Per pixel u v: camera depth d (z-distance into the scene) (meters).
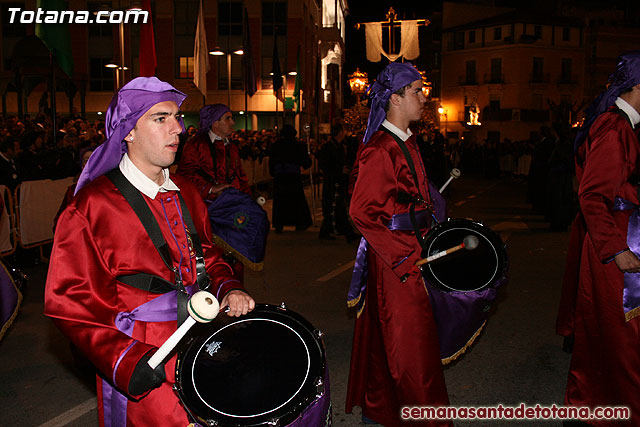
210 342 2.31
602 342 3.36
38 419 4.02
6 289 3.96
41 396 4.37
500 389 4.39
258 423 2.02
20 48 18.77
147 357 2.13
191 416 2.13
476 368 4.78
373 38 25.48
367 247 3.54
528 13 59.72
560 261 8.90
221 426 2.03
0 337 3.97
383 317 3.39
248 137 21.36
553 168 11.94
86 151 8.30
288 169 11.52
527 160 27.34
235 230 5.19
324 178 10.62
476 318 3.43
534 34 58.47
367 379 3.67
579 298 3.48
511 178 29.67
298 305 6.54
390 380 3.51
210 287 2.54
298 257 9.20
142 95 2.31
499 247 3.43
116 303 2.34
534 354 5.08
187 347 2.28
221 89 38.84
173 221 2.46
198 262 2.50
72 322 2.23
